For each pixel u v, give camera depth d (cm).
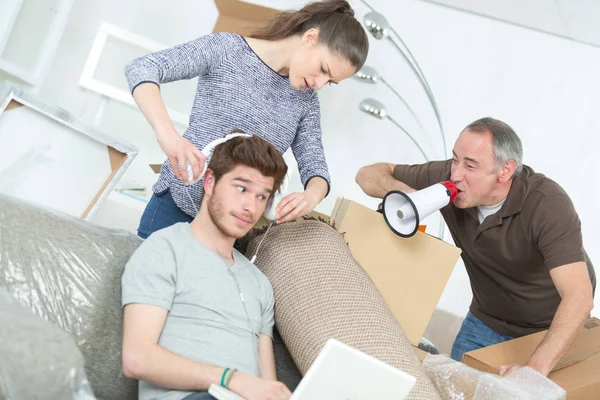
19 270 158
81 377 134
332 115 447
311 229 204
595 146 421
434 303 220
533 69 429
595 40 412
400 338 193
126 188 405
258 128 200
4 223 161
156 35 457
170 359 153
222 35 197
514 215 241
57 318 160
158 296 159
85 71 400
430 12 439
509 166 233
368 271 222
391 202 220
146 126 445
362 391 143
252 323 174
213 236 174
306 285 193
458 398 192
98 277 167
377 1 443
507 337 271
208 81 197
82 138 227
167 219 197
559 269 228
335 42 193
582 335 241
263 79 200
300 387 136
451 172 240
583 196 422
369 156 446
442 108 439
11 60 396
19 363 127
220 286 169
